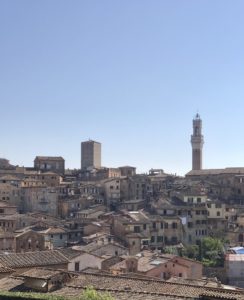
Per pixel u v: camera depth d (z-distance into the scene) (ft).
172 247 556.10
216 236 624.59
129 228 553.23
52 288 175.42
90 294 150.92
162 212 635.25
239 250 508.12
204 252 544.21
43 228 539.70
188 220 627.87
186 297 157.99
